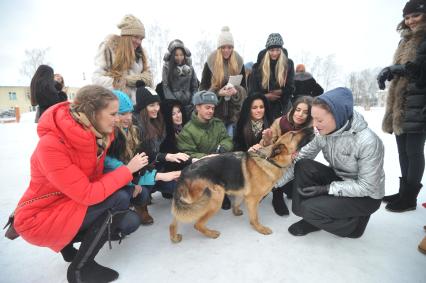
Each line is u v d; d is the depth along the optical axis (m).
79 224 1.72
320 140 2.44
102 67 3.45
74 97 1.72
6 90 29.91
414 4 2.45
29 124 13.36
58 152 1.59
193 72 4.36
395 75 2.65
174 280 1.89
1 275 1.96
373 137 2.04
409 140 2.63
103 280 1.85
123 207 1.91
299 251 2.20
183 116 3.52
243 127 3.41
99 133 1.78
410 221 2.59
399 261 2.02
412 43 2.53
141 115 2.91
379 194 2.10
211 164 2.56
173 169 3.14
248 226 2.68
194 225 2.48
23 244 2.35
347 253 2.14
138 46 3.74
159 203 3.26
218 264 2.05
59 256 2.19
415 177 2.66
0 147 6.98
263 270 1.97
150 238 2.46
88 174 1.87
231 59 4.07
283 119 3.18
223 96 3.86
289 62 4.18
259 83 4.16
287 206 3.12
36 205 1.67
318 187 2.27
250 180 2.56
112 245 2.33
